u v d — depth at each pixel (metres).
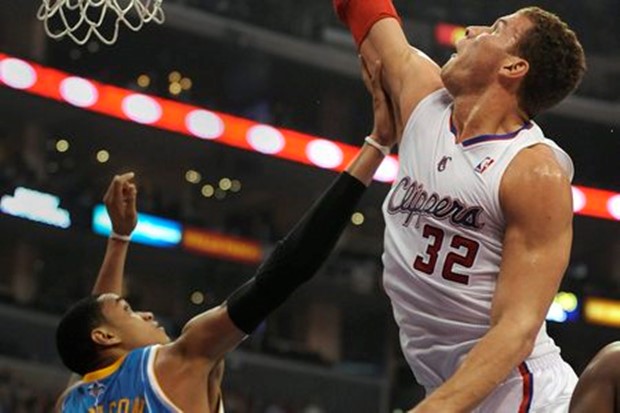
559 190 2.95
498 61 3.10
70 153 24.52
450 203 3.03
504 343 2.82
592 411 2.79
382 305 25.22
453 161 3.05
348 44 25.06
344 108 25.61
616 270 25.66
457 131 3.11
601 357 2.84
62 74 22.80
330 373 23.70
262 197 26.55
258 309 3.35
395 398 24.94
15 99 22.41
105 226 23.08
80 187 23.36
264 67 24.95
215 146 24.28
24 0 22.77
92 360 3.67
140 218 23.42
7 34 23.25
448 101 3.22
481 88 3.12
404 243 3.13
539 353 3.07
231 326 3.38
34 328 21.48
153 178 25.81
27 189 22.28
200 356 3.46
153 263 23.97
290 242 3.31
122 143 24.25
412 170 3.16
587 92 25.30
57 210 22.59
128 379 3.51
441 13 25.95
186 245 23.94
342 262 25.06
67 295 23.06
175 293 24.61
